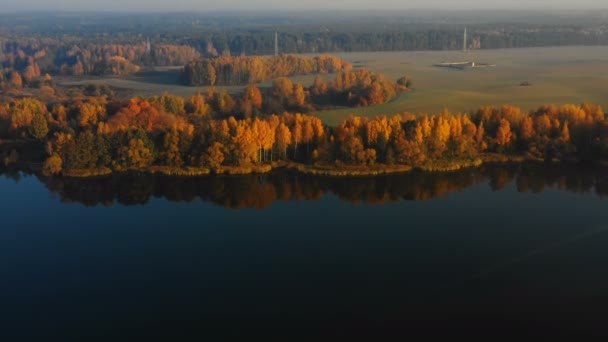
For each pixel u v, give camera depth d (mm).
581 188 109312
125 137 123625
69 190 113125
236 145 121750
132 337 65750
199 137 124500
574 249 83875
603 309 68750
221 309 70875
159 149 125062
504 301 70875
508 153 127375
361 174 118750
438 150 122188
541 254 82562
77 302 73062
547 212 98125
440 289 74000
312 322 67688
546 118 126750
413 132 122000
